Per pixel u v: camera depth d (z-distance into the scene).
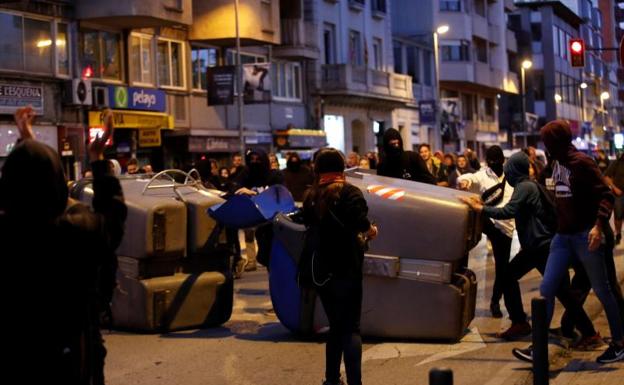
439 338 9.30
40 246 4.01
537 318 5.96
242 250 18.69
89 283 4.23
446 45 58.12
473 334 9.88
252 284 14.31
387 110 48.78
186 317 10.38
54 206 4.07
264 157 14.68
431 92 55.69
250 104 33.88
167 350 9.45
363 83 43.91
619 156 15.74
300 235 9.62
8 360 3.98
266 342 9.79
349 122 44.66
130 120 29.03
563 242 8.37
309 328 9.70
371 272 9.27
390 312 9.30
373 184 9.47
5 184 4.04
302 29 39.09
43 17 26.44
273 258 9.84
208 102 31.41
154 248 9.97
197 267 10.54
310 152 38.66
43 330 4.00
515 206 9.20
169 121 30.62
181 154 33.00
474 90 63.75
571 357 8.90
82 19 27.64
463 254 9.12
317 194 7.11
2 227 4.00
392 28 57.84
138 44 30.45
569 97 90.62
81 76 27.70
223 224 9.91
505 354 8.95
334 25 43.44
